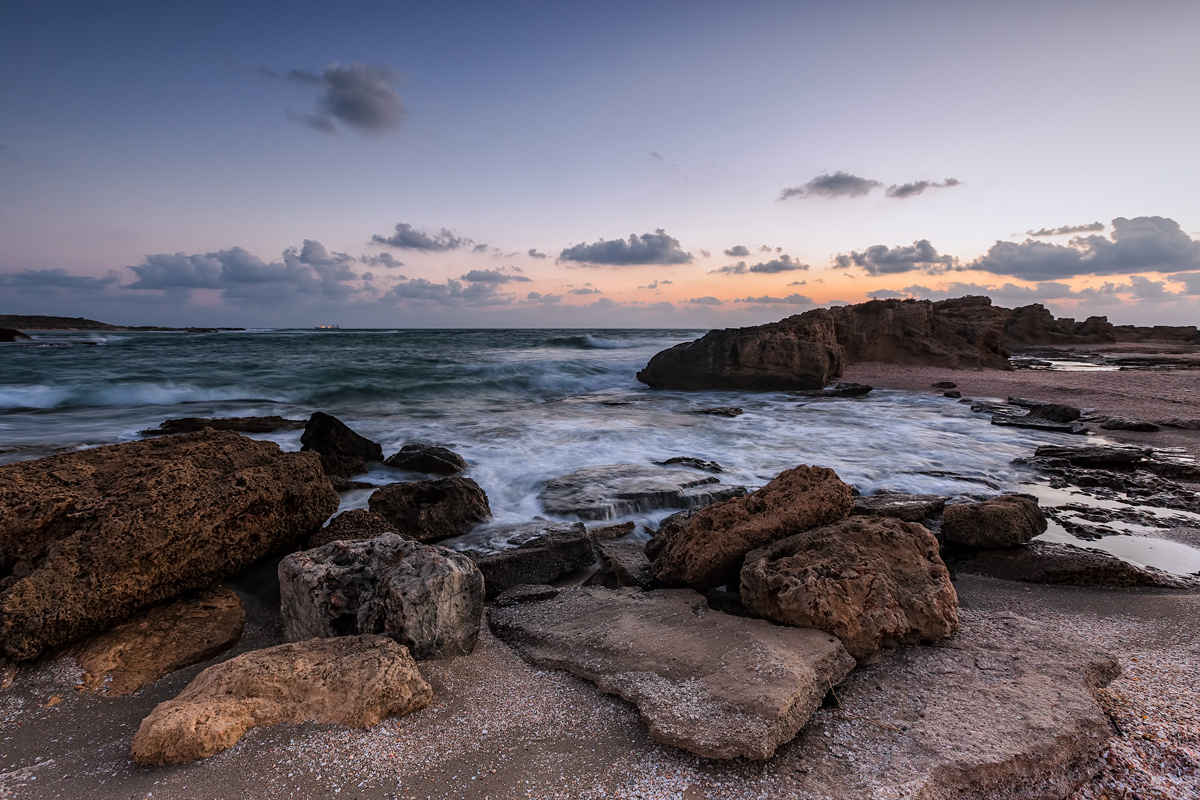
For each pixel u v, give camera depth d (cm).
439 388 2194
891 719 342
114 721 357
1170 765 305
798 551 489
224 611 482
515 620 478
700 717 325
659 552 626
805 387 2161
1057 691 357
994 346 3122
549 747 324
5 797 288
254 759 311
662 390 2316
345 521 626
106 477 525
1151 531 721
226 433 644
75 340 5131
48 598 416
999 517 615
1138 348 4828
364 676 354
